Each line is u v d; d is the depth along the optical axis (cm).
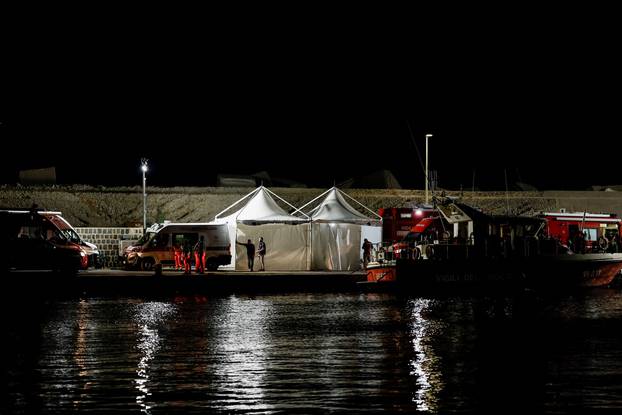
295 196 12444
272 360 3300
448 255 6253
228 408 2517
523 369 3141
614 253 6769
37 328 4194
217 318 4622
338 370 3100
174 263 7338
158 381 2886
